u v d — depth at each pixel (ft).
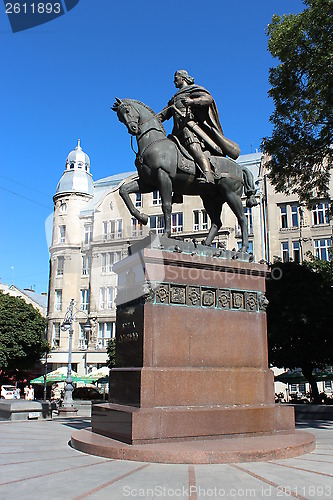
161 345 20.12
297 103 46.78
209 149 26.13
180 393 19.57
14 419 34.09
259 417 20.38
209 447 17.12
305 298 58.34
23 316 102.89
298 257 103.86
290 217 105.91
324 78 41.83
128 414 18.07
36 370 134.72
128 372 19.89
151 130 24.94
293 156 48.11
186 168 24.52
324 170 51.42
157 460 16.19
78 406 74.13
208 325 21.53
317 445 20.61
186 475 14.35
